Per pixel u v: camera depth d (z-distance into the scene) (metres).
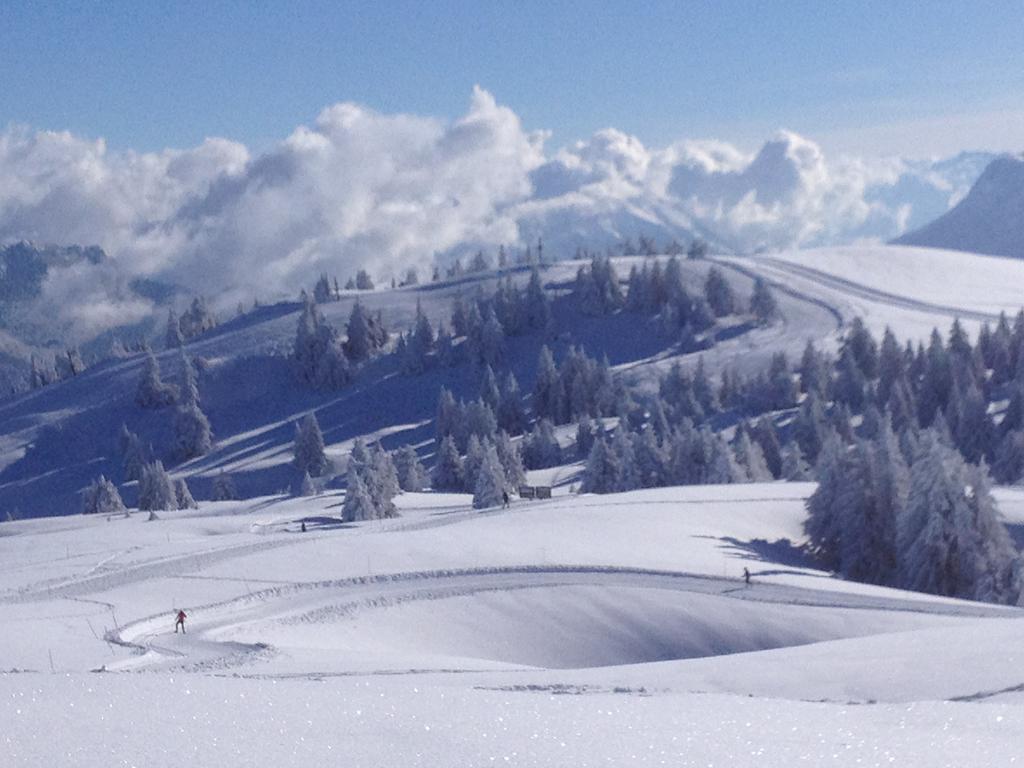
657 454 95.94
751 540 67.62
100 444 170.25
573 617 46.41
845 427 106.56
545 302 183.62
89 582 49.84
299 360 183.38
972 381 110.62
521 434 143.25
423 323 178.62
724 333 170.50
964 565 58.56
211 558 55.88
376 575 50.41
